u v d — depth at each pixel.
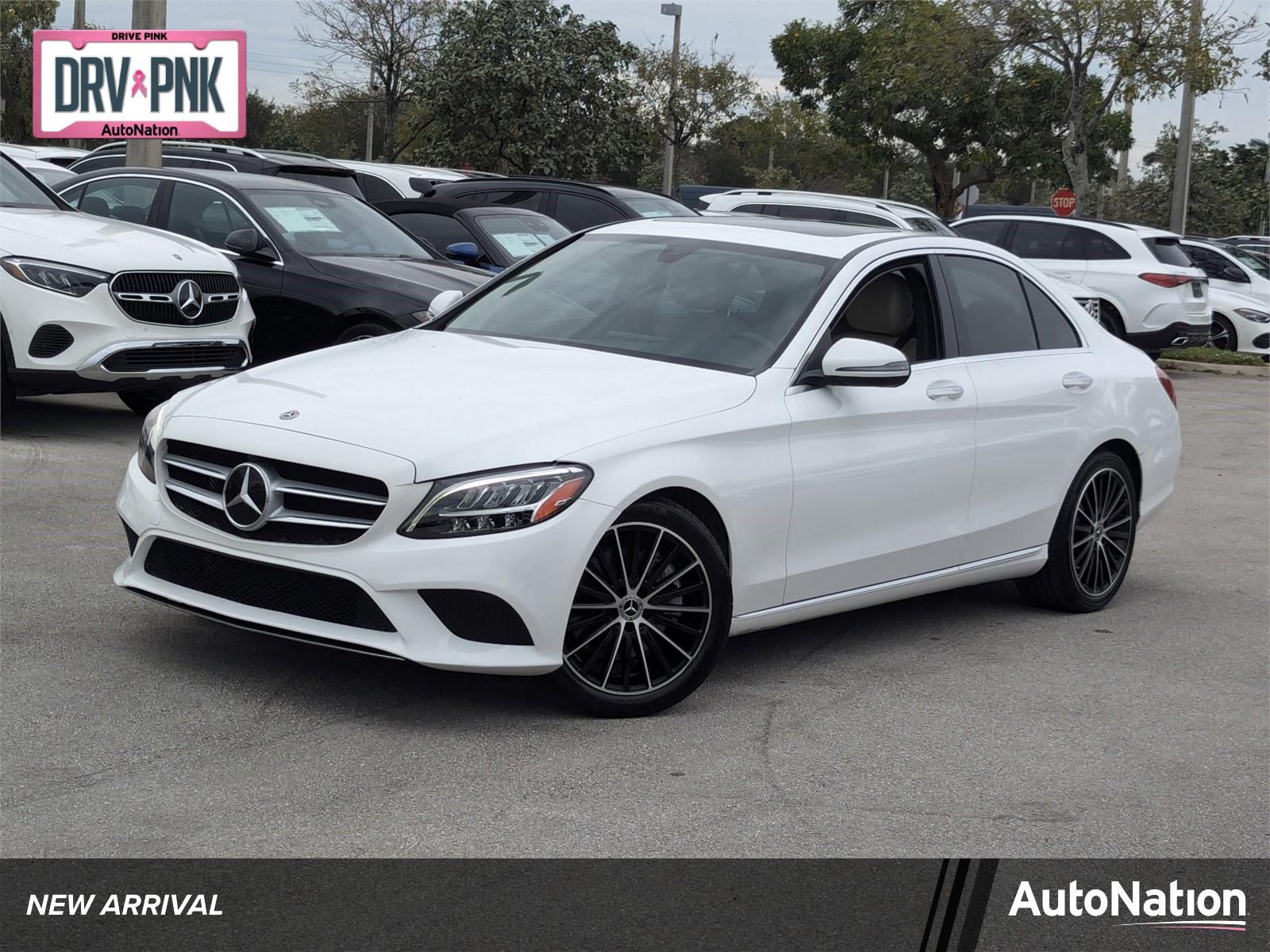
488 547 4.33
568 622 4.49
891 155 37.59
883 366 5.12
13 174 9.64
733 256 5.79
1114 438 6.61
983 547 6.02
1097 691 5.41
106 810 3.75
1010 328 6.31
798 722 4.80
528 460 4.43
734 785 4.21
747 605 5.03
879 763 4.47
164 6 15.41
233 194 10.46
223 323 9.16
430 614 4.37
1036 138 35.44
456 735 4.44
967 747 4.68
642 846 3.74
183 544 4.71
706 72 41.72
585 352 5.29
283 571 4.50
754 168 61.53
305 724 4.45
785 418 5.07
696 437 4.78
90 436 9.04
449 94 31.94
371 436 4.48
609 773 4.23
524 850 3.67
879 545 5.50
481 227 12.44
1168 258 18.61
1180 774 4.56
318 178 13.80
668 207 15.55
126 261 8.65
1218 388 17.72
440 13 34.03
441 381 4.92
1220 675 5.73
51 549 6.25
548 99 32.38
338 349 5.58
